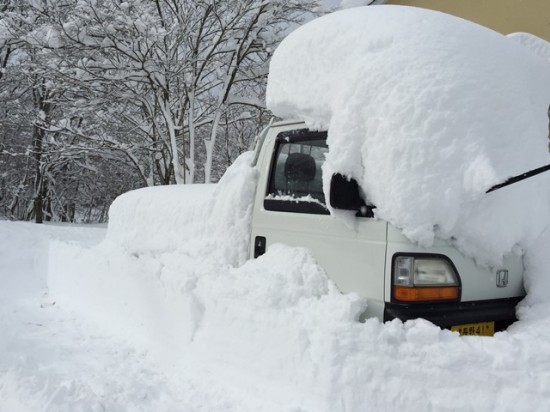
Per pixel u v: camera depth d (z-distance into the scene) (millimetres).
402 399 2795
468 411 2686
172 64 11984
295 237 3721
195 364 3857
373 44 3350
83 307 5863
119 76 11984
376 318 3014
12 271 7621
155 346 4406
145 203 5723
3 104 20828
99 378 3803
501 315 3297
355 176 3240
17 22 12891
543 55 5332
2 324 5277
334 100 3424
